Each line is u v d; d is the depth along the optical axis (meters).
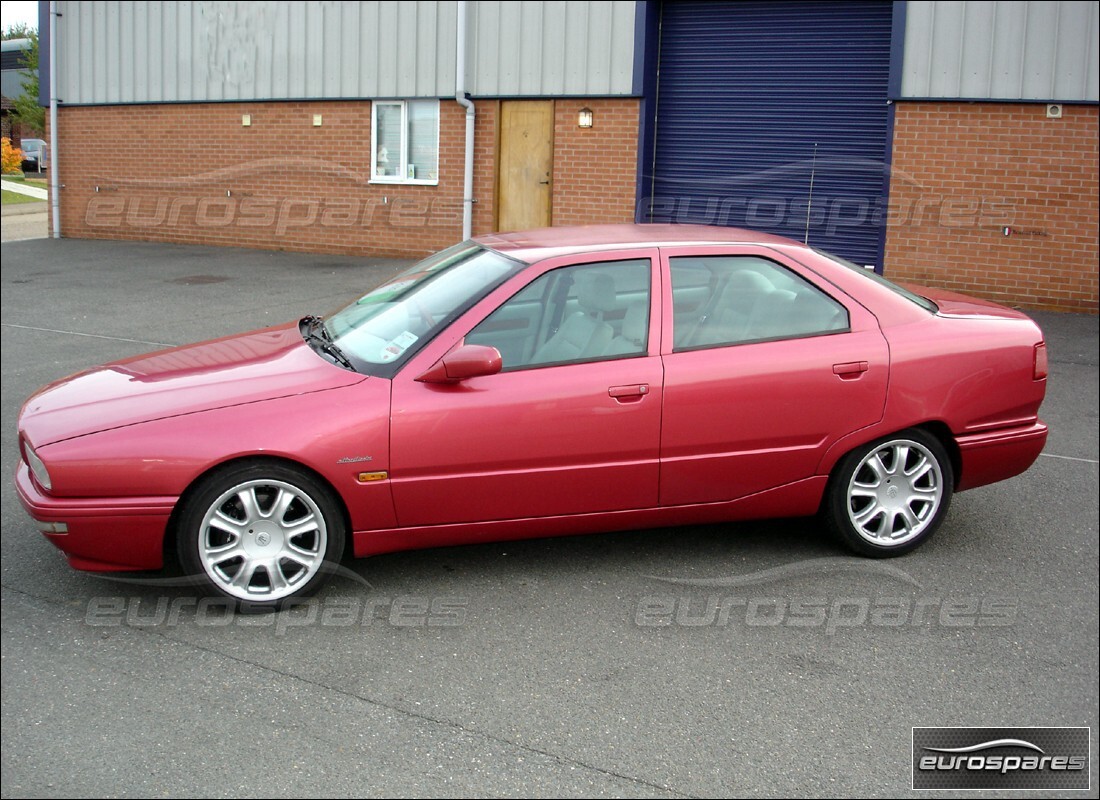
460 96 16.30
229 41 18.75
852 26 14.23
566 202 16.12
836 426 5.03
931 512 5.25
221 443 4.46
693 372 4.88
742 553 5.33
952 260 13.38
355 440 4.57
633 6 15.13
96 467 4.41
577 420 4.77
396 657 4.27
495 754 3.60
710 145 15.42
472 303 4.83
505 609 4.70
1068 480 6.55
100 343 10.74
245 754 3.60
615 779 3.46
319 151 18.19
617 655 4.29
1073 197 12.68
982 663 4.24
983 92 12.89
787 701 3.95
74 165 21.08
